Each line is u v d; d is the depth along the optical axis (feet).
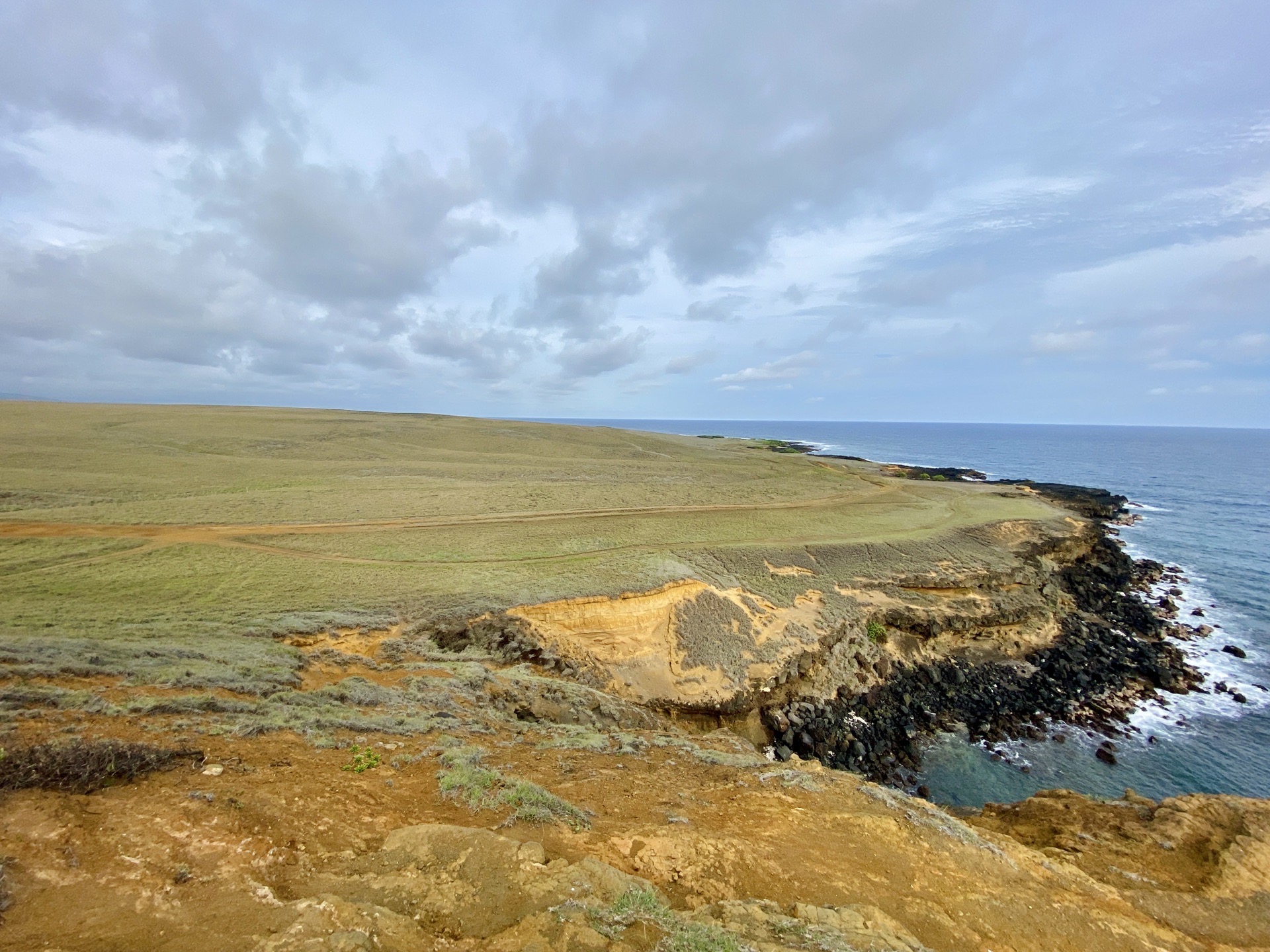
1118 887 37.91
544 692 64.08
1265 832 44.62
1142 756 89.92
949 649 116.98
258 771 29.19
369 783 30.40
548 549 114.83
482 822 27.89
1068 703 103.96
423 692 53.62
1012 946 28.02
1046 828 49.11
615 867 26.25
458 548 109.40
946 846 36.04
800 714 92.32
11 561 79.61
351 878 20.56
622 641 90.33
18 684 36.88
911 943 24.26
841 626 109.09
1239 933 34.32
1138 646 123.85
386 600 79.30
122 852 19.53
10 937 15.19
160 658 47.32
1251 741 93.40
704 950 18.98
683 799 37.42
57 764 23.40
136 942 15.69
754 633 99.25
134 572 79.82
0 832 19.13
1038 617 129.18
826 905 26.78
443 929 18.70
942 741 93.86
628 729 64.54
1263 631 134.21
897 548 146.10
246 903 17.84
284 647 59.16
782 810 37.01
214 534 102.68
